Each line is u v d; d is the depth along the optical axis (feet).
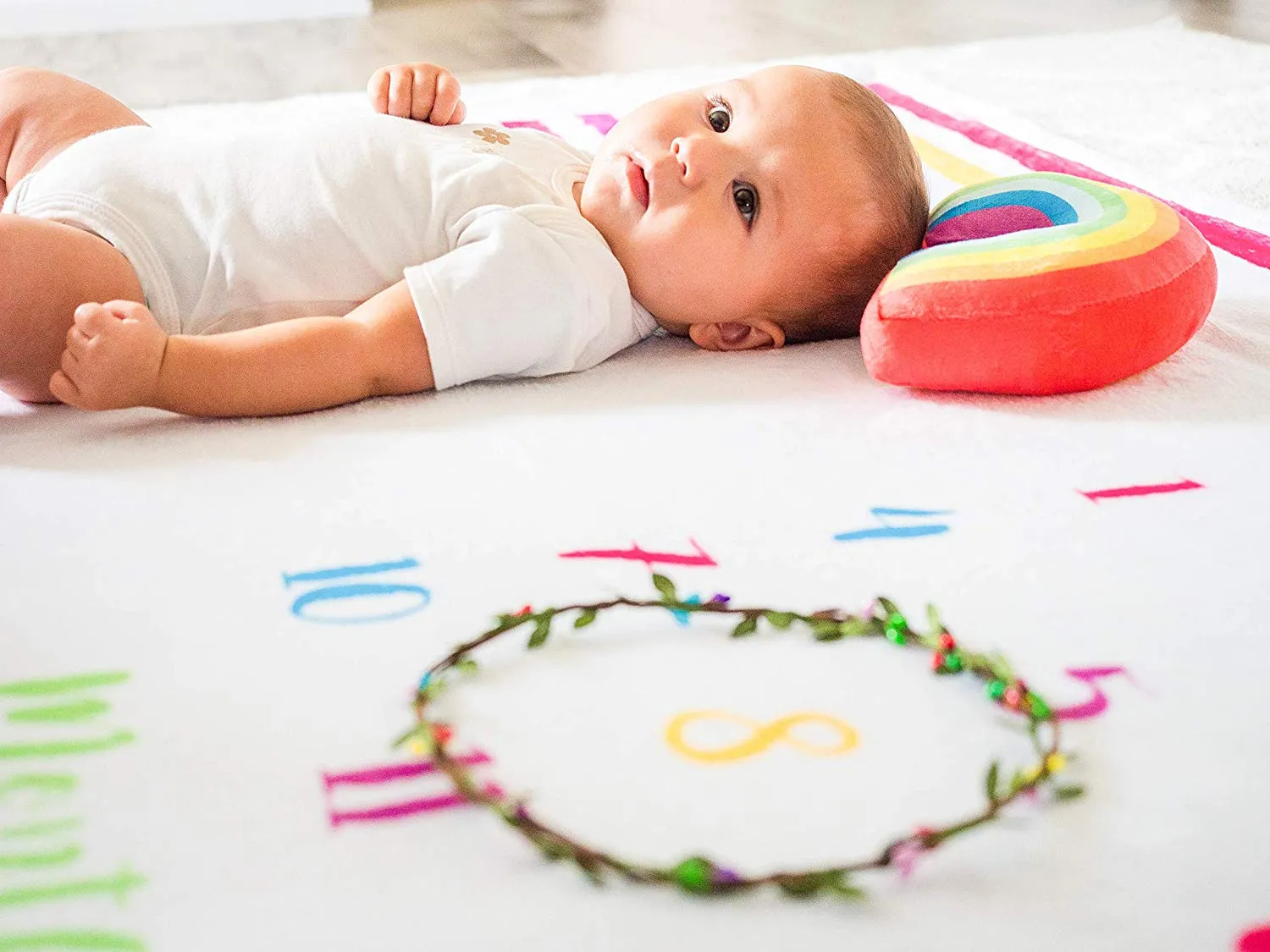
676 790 1.93
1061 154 5.50
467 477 2.85
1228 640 2.32
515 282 3.31
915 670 2.21
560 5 10.02
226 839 1.81
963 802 1.92
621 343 3.66
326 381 3.17
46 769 1.93
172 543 2.54
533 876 1.77
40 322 3.14
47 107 3.84
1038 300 3.18
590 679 2.17
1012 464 2.97
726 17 9.37
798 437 3.10
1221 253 4.41
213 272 3.39
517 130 4.00
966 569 2.52
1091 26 8.67
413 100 3.87
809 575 2.49
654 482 2.84
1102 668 2.23
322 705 2.08
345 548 2.54
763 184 3.56
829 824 1.87
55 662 2.16
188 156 3.50
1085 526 2.69
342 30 9.15
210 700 2.09
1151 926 1.72
